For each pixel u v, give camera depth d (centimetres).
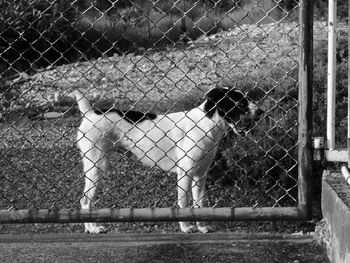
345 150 637
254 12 1375
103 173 1045
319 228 664
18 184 1132
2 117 1295
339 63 1384
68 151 1235
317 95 1255
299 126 634
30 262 612
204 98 1070
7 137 1266
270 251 634
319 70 1365
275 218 636
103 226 1041
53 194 1098
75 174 1166
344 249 548
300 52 621
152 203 1120
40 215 635
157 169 1198
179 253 632
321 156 638
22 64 1978
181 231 1036
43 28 1415
